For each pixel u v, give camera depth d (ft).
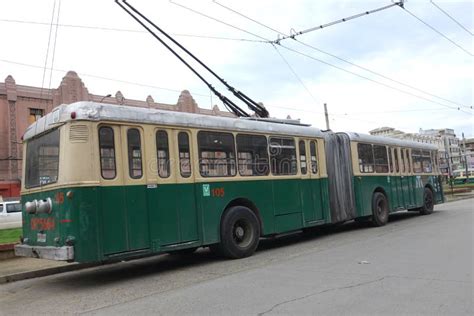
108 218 24.97
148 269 30.50
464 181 212.02
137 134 27.12
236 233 32.07
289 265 27.66
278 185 36.09
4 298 24.38
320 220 39.81
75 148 24.56
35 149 28.32
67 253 23.56
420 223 48.52
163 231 27.45
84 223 23.98
